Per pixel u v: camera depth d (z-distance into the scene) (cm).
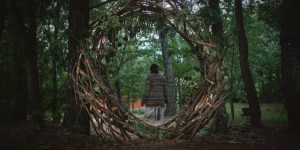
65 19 915
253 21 1085
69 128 620
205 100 645
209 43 693
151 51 1603
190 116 635
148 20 744
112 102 627
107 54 689
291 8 660
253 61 1490
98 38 691
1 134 628
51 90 1003
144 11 739
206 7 716
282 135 611
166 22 739
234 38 1026
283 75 674
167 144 568
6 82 912
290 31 661
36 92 675
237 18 784
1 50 916
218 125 725
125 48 1327
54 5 883
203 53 696
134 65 1606
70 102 654
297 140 551
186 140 606
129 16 735
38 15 898
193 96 663
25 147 523
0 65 907
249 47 1346
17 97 920
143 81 1586
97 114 611
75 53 651
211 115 638
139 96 1636
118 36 741
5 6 738
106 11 723
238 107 1725
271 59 1559
